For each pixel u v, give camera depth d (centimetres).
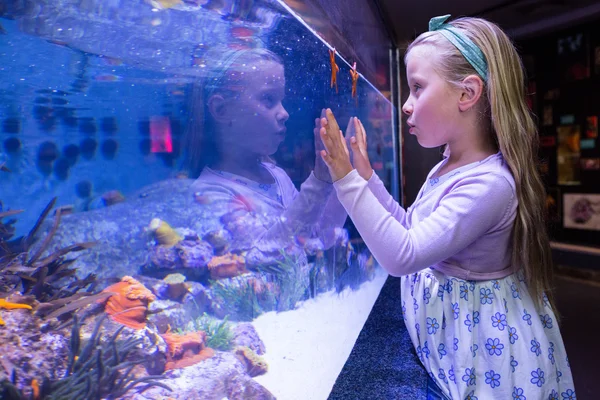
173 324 99
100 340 79
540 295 126
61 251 95
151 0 125
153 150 126
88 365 74
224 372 96
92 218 106
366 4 243
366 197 119
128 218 110
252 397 100
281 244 148
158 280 104
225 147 134
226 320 112
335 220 189
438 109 125
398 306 236
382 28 347
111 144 128
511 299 125
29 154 123
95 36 127
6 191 109
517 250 122
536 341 121
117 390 76
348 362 150
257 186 143
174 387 85
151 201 118
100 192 116
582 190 594
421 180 471
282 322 137
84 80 133
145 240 107
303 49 151
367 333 185
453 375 123
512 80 122
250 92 133
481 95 125
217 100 131
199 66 132
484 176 118
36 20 114
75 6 116
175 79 134
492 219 116
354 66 197
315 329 144
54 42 123
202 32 137
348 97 198
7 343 69
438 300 128
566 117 611
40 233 97
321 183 157
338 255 198
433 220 118
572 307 409
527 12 446
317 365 126
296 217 153
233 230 127
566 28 529
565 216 616
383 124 341
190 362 94
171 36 133
